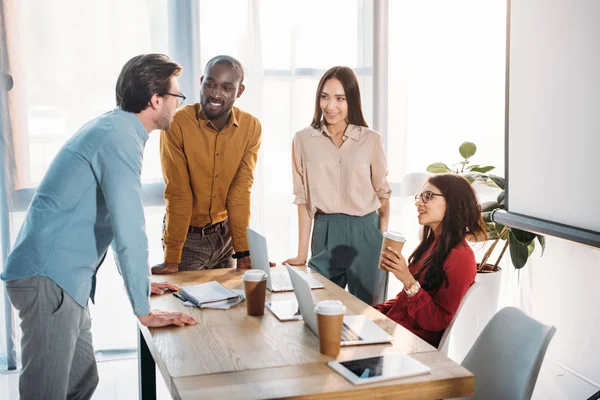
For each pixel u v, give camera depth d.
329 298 2.49
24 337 2.25
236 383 1.73
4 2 3.51
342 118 3.04
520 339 2.01
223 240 3.20
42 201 2.22
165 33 3.75
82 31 3.63
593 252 3.55
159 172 3.86
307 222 3.17
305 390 1.68
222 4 3.81
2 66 3.54
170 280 2.72
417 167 4.27
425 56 4.18
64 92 3.64
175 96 2.32
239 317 2.28
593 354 3.58
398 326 2.17
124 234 2.16
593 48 2.67
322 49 4.01
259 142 3.08
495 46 4.25
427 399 1.75
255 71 3.87
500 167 4.36
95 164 2.19
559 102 2.89
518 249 3.49
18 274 2.20
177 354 1.93
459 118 4.27
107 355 3.88
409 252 4.29
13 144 3.60
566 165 2.87
